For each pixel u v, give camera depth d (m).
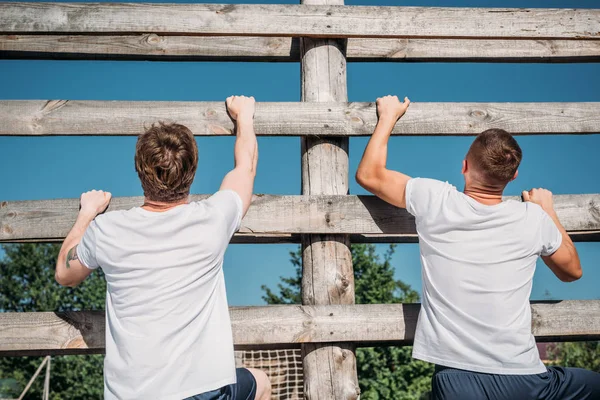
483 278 2.46
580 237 3.74
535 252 2.54
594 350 16.94
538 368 2.41
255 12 3.46
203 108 3.29
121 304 2.20
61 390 22.67
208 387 2.12
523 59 4.02
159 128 2.35
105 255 2.24
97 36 3.83
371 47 3.95
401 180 2.81
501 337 2.40
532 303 3.19
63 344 3.00
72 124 3.28
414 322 3.11
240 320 3.04
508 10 3.61
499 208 2.55
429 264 2.58
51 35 3.54
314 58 3.53
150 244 2.22
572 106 3.48
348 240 3.31
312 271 3.22
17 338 2.99
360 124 3.33
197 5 3.45
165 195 2.30
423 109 3.35
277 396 9.16
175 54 3.86
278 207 3.17
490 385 2.37
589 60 4.07
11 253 26.52
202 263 2.24
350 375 3.10
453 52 4.00
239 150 2.94
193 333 2.16
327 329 3.06
